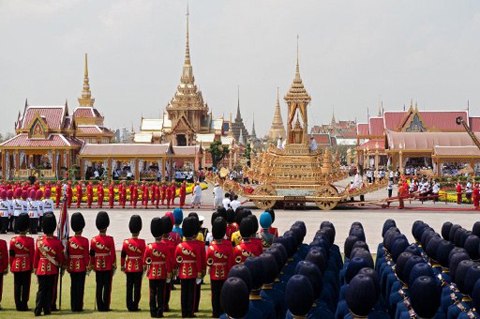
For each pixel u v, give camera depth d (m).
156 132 199.38
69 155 108.38
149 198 85.25
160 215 67.12
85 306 28.91
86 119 151.50
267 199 72.06
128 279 27.95
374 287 14.34
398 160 130.88
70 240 27.78
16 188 55.03
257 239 26.20
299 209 73.94
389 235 23.64
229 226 31.38
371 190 73.38
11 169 108.50
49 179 106.50
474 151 116.81
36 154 109.50
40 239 27.22
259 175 73.81
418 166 135.25
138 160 108.81
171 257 27.00
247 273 15.59
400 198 75.75
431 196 81.06
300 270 15.70
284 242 22.25
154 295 26.66
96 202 85.38
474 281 16.44
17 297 28.00
